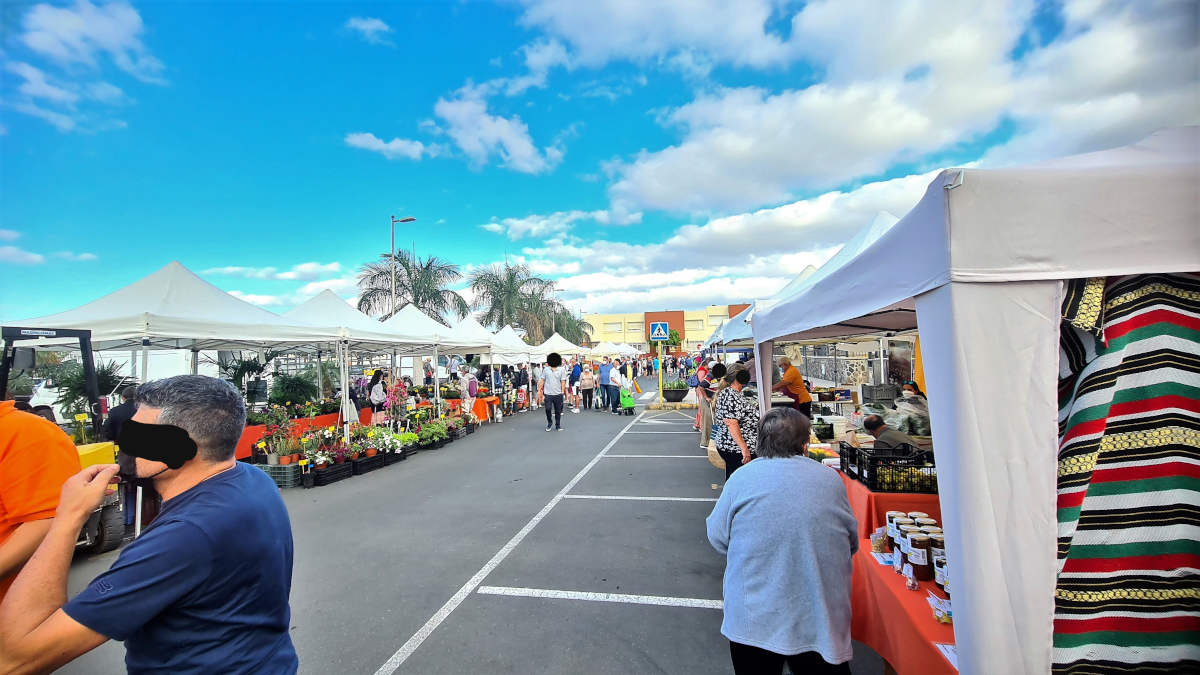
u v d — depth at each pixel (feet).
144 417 4.70
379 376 41.78
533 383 71.46
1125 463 5.93
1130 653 5.81
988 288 5.64
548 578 14.07
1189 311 5.86
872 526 10.51
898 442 13.16
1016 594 5.50
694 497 21.70
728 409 17.87
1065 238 5.61
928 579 8.23
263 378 48.39
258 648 4.71
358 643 11.02
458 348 54.24
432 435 36.47
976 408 5.55
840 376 46.29
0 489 5.49
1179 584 5.82
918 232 6.36
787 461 7.63
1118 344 5.92
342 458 27.78
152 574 4.13
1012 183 5.64
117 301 24.86
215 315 26.05
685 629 11.36
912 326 17.60
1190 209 5.58
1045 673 5.46
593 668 9.99
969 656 5.48
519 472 27.68
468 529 18.38
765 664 7.09
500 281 110.11
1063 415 6.27
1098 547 5.96
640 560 15.14
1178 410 5.81
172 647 4.38
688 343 232.94
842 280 9.37
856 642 10.75
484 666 10.12
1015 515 5.55
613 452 32.91
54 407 28.91
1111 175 5.62
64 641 3.90
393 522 19.49
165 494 4.92
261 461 26.68
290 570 5.28
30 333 16.24
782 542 7.00
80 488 4.50
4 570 5.31
